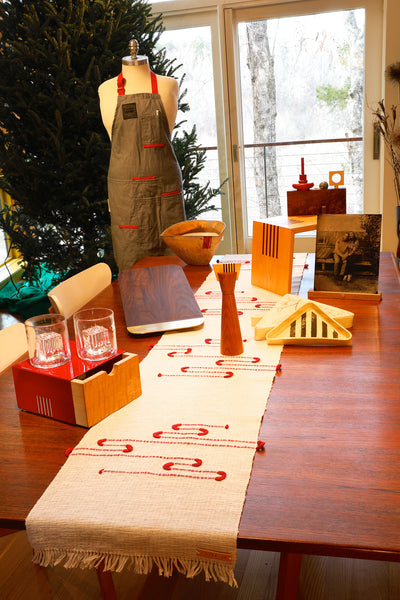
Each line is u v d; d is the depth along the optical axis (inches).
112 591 52.8
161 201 113.7
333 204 83.0
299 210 83.4
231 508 37.3
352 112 170.7
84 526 36.9
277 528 35.5
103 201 131.6
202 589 64.1
